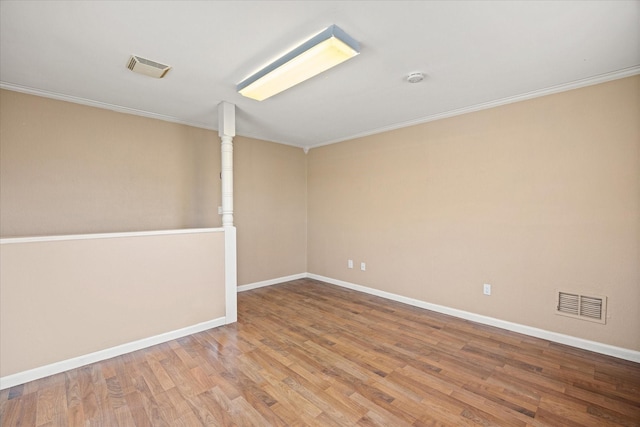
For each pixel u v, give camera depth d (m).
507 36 1.94
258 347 2.71
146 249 2.73
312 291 4.46
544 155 2.82
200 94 2.91
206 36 1.94
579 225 2.66
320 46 1.95
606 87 2.52
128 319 2.63
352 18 1.76
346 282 4.68
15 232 2.77
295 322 3.29
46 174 2.91
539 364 2.41
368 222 4.35
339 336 2.94
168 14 1.71
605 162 2.53
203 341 2.83
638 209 2.41
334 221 4.84
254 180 4.60
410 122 3.78
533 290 2.91
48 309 2.27
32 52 2.12
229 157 3.20
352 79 2.57
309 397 2.01
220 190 4.21
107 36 1.93
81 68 2.37
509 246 3.05
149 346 2.72
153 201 3.59
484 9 1.67
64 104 3.00
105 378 2.22
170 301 2.86
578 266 2.67
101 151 3.22
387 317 3.43
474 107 3.22
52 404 1.93
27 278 2.20
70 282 2.36
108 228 3.27
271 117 3.62
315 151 5.16
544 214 2.84
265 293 4.36
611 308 2.53
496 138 3.11
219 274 3.18
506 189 3.06
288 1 1.60
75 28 1.84
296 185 5.17
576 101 2.65
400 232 3.97
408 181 3.87
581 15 1.72
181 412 1.87
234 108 3.20
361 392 2.06
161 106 3.24
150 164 3.57
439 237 3.58
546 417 1.82
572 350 2.63
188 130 3.89
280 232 4.95
